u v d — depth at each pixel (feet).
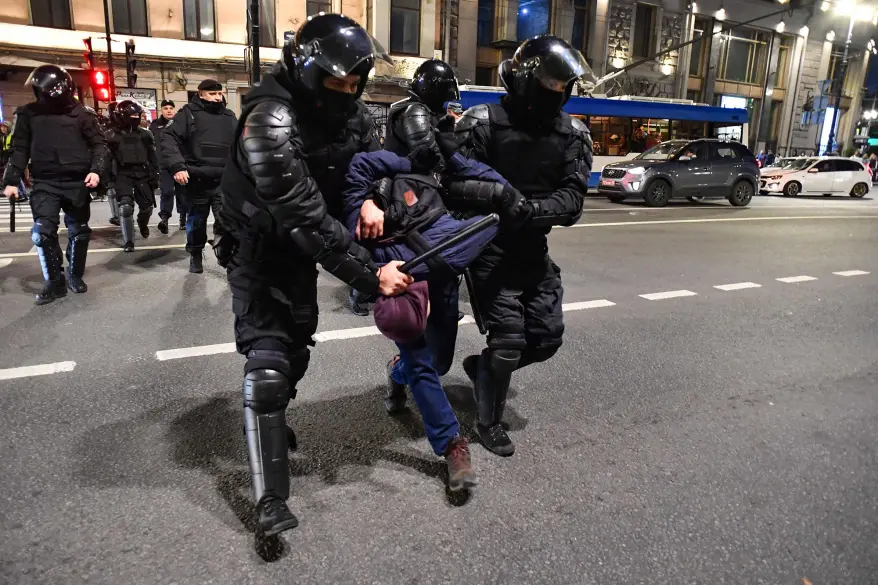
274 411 7.11
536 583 6.64
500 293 8.95
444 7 74.59
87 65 59.57
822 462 9.48
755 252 28.89
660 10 95.35
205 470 8.71
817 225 40.19
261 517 6.70
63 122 16.35
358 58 6.23
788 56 112.78
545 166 8.61
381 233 7.58
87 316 15.72
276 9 67.46
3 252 23.79
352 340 14.48
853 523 7.91
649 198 51.26
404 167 7.98
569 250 28.12
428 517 7.79
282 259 7.14
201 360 12.87
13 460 8.80
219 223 7.61
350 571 6.73
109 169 17.57
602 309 18.06
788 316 17.87
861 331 16.58
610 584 6.66
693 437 10.21
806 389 12.44
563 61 7.73
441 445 8.27
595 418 10.84
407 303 7.48
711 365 13.65
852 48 121.39
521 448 9.68
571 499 8.29
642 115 61.36
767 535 7.61
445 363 9.18
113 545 7.04
